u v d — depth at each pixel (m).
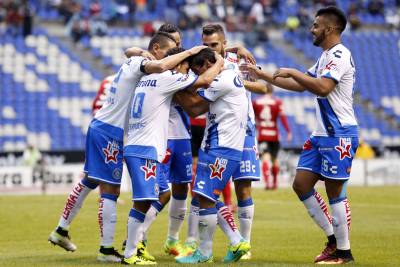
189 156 33.50
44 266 28.66
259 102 71.06
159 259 31.98
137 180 29.17
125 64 30.47
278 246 36.59
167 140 32.03
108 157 30.30
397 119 121.69
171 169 33.44
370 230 43.16
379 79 128.50
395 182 92.81
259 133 72.06
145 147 29.20
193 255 30.30
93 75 112.50
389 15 147.12
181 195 33.53
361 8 146.38
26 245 38.12
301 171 31.00
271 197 67.31
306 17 134.12
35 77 109.75
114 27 129.88
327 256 30.56
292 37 133.38
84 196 32.22
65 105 107.19
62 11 124.25
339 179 29.91
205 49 29.91
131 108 29.80
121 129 30.39
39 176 83.94
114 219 30.58
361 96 123.94
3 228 45.41
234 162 29.97
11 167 83.06
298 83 29.34
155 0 134.62
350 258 30.16
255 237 40.34
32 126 103.25
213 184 29.80
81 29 120.56
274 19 138.12
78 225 46.28
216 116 29.94
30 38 115.06
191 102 30.08
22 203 62.41
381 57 133.12
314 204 31.09
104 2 131.88
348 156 30.00
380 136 117.25
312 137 30.84
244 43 127.75
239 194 32.03
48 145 101.75
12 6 117.50
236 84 29.86
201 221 30.00
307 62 128.12
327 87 29.06
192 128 43.81
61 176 84.31
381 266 29.05
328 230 30.98
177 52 30.50
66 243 32.62
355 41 135.12
